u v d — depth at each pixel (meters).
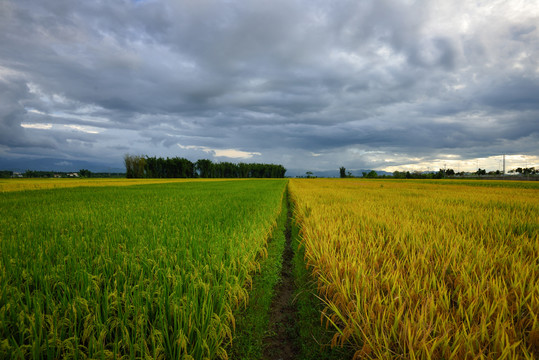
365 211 8.10
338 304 2.92
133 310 2.45
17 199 12.94
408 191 19.53
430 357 1.82
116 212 8.01
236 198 13.74
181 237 4.91
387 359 1.90
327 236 5.12
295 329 3.06
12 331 2.19
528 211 8.35
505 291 2.72
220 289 2.92
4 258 3.49
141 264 3.56
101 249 3.89
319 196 14.30
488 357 1.85
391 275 3.09
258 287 3.97
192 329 2.22
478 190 21.66
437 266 3.48
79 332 2.21
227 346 2.68
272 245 6.27
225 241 4.59
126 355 1.99
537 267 3.27
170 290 2.85
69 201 11.87
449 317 2.43
